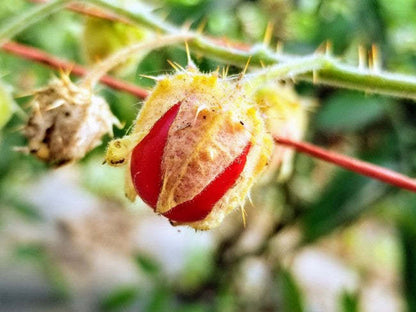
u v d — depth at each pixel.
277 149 0.08
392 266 0.33
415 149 0.12
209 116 0.06
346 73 0.07
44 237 0.29
